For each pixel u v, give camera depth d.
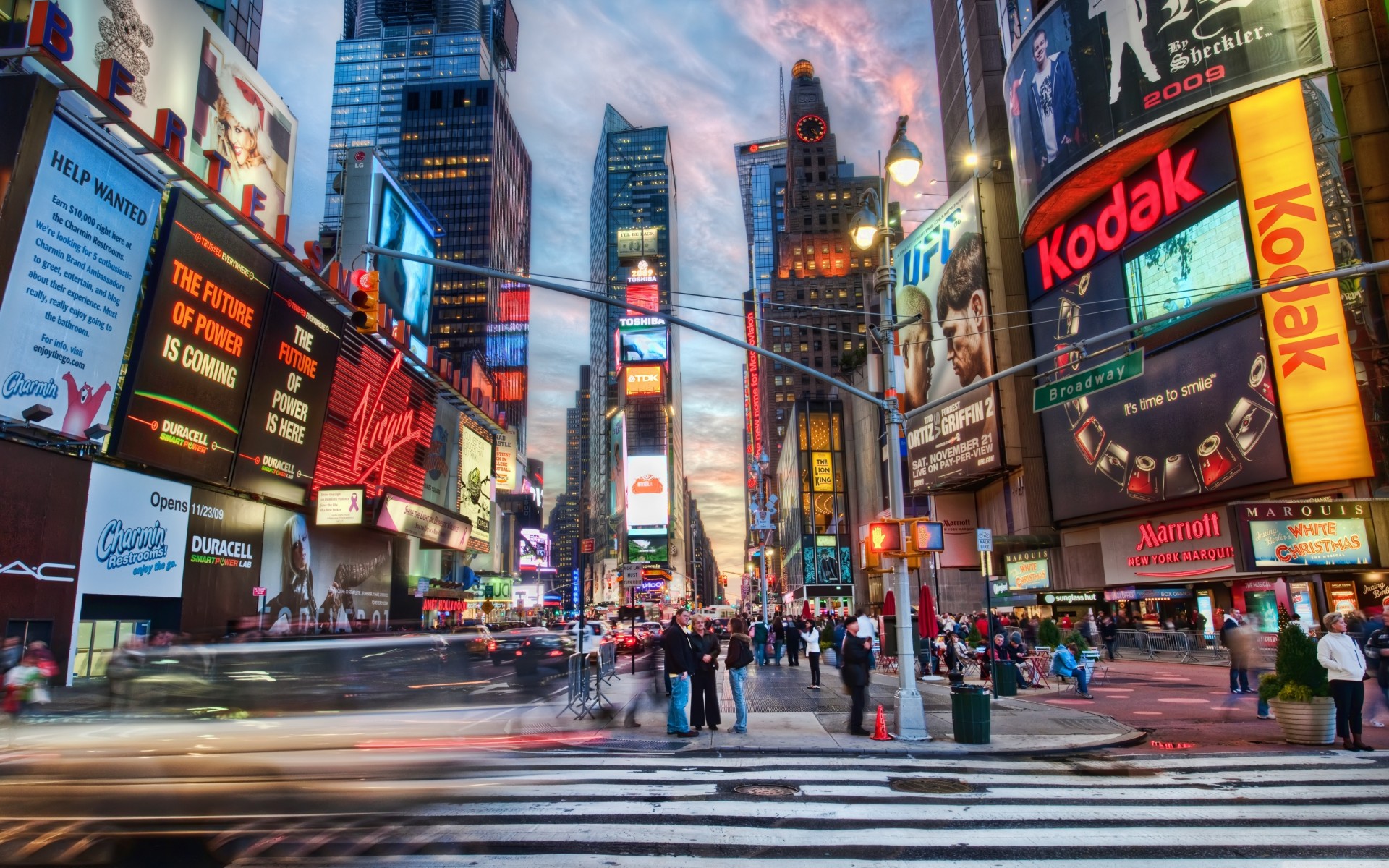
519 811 8.15
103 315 24.31
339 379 39.97
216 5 49.75
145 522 26.70
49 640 22.75
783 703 17.94
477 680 19.72
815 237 143.75
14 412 21.67
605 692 21.02
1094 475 40.56
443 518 51.38
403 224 52.19
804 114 152.50
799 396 130.75
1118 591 40.31
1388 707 14.66
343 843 6.96
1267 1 32.28
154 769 9.21
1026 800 8.73
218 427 29.89
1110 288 39.72
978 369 48.78
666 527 164.12
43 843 6.88
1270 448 30.55
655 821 7.79
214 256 28.70
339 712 10.75
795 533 102.44
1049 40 40.97
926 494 57.09
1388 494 28.80
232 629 17.77
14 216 21.06
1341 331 29.17
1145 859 6.66
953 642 21.61
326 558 39.66
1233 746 12.19
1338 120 30.70
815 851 6.86
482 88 178.12
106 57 27.36
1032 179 42.53
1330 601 29.22
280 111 40.03
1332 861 6.57
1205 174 34.03
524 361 182.62
